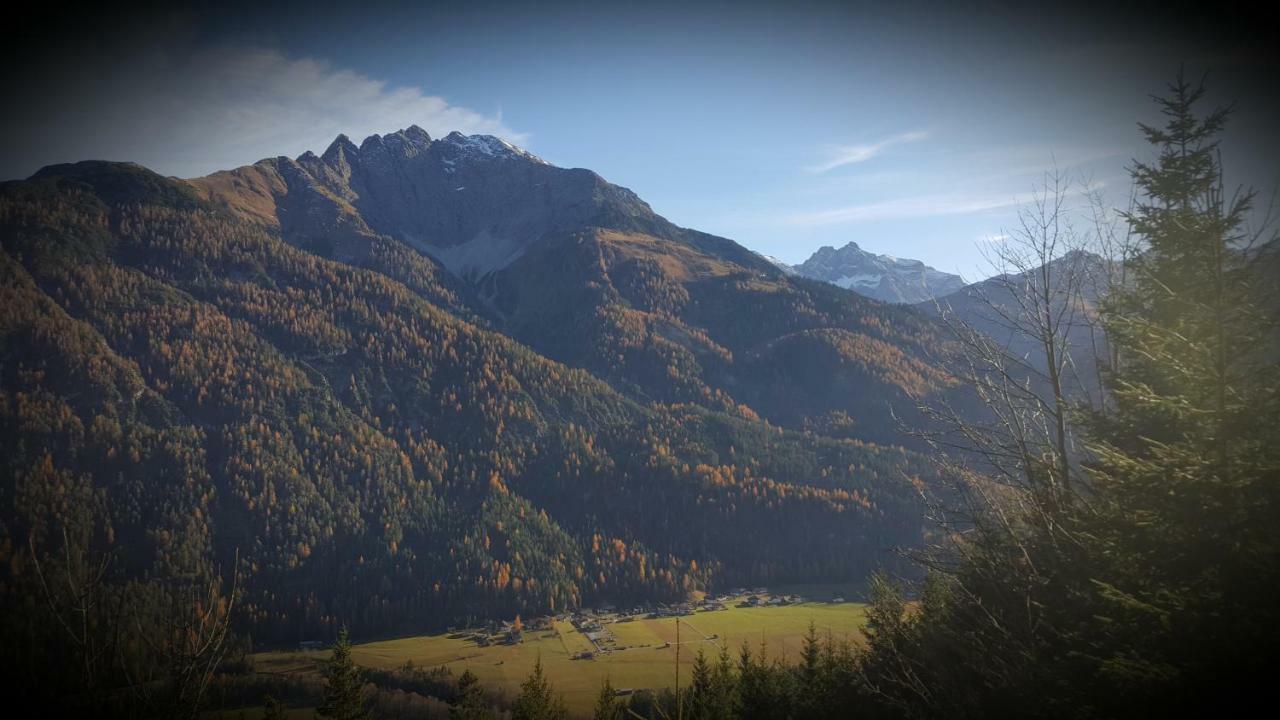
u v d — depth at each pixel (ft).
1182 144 45.80
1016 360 47.85
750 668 111.75
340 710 117.91
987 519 48.62
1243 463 36.04
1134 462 38.99
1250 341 39.73
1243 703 31.58
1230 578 35.45
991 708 44.83
